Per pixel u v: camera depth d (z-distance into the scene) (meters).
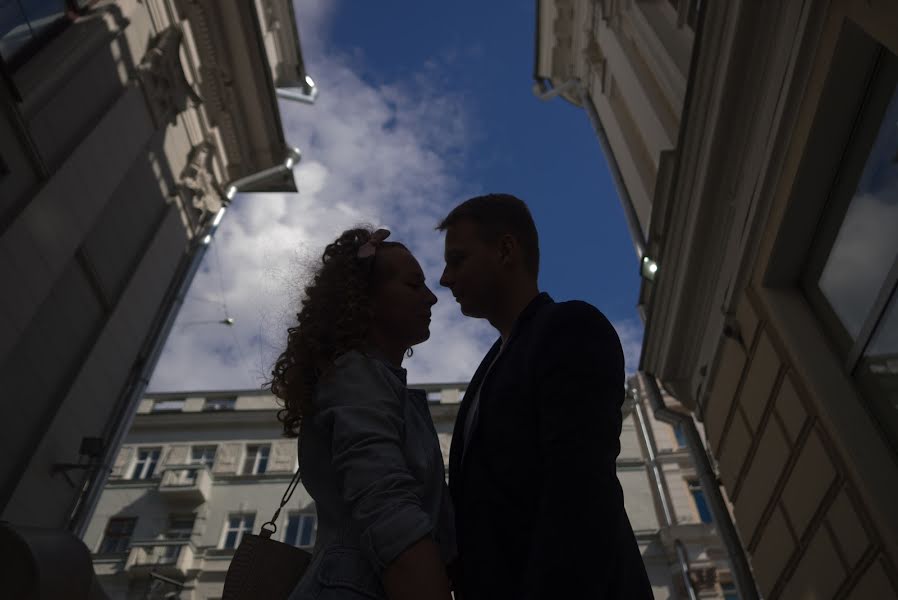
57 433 9.13
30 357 8.76
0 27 7.96
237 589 1.64
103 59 9.88
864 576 5.57
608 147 14.25
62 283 9.47
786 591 7.16
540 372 1.37
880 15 4.75
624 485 23.62
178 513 24.00
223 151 14.97
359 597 1.25
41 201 8.07
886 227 5.11
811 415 6.10
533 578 1.12
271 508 23.92
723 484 8.80
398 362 1.74
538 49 18.84
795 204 6.12
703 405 9.12
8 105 7.68
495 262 1.88
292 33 17.97
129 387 11.09
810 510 6.37
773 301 6.57
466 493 1.49
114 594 21.59
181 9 12.67
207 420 27.06
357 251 1.80
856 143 5.59
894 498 5.14
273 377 1.69
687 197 8.12
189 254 13.48
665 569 21.30
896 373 5.11
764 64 6.50
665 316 9.41
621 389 1.36
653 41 10.97
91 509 9.52
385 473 1.26
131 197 11.29
